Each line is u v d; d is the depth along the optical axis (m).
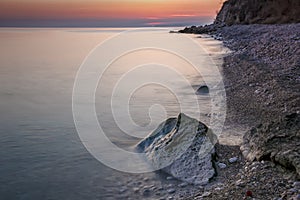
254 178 5.72
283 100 10.91
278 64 17.11
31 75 22.05
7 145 8.68
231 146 7.74
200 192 5.86
